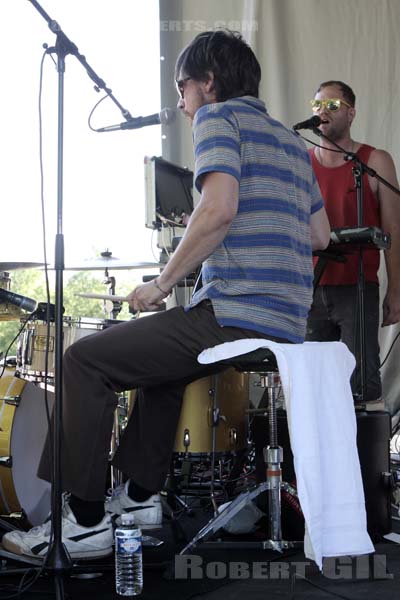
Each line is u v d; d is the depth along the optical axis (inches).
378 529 100.2
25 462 98.3
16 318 107.9
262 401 129.9
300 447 75.4
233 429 114.5
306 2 161.2
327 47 160.4
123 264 138.5
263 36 162.4
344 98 136.9
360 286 114.7
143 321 82.0
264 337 80.9
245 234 81.2
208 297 81.4
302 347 78.8
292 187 84.6
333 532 76.9
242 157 81.1
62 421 80.2
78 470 79.0
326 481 77.7
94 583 79.7
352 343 131.0
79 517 81.5
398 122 157.5
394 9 157.8
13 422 96.1
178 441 111.9
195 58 85.5
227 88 85.3
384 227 134.5
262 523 102.1
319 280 125.0
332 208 135.8
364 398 111.4
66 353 81.2
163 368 82.2
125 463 93.7
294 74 161.6
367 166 123.7
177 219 138.8
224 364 82.9
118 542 76.9
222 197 77.2
